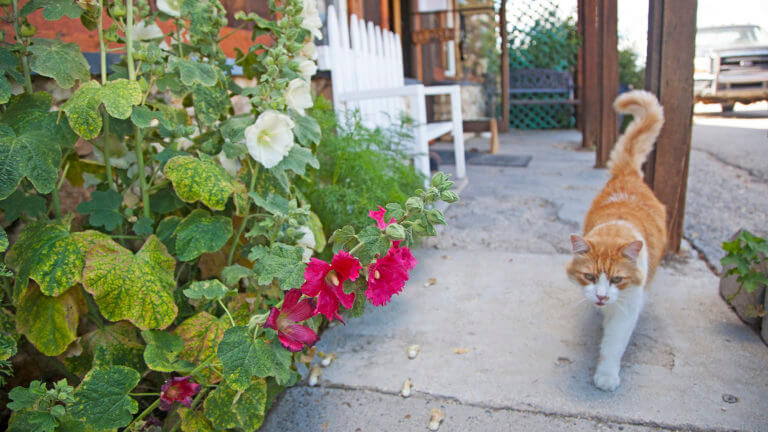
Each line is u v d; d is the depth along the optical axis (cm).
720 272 358
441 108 1023
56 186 216
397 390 249
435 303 337
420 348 285
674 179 378
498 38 1289
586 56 902
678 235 391
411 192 395
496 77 1310
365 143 409
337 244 144
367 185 340
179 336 189
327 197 315
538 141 1070
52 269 169
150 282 178
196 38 228
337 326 312
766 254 271
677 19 358
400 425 226
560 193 599
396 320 317
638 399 232
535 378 252
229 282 192
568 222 490
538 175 707
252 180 217
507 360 268
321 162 352
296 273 154
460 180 613
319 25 244
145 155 235
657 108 349
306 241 230
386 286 137
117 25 198
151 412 207
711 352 263
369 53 566
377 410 237
